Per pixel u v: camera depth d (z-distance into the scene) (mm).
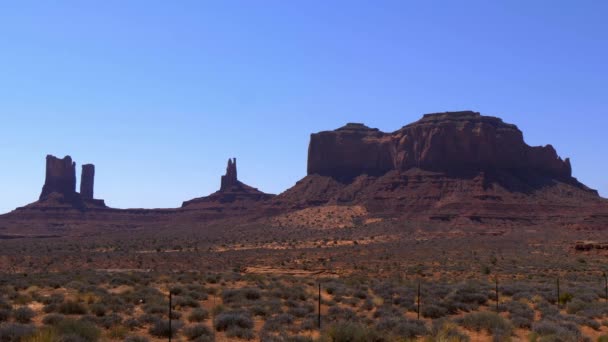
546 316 31031
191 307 34750
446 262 87688
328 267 81062
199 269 79062
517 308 34938
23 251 120438
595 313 32750
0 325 23312
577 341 24656
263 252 111938
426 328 25328
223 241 156250
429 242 127562
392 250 110312
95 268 82500
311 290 45812
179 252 115750
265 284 50656
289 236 163500
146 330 26297
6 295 36781
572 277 63969
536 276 65875
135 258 96562
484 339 25594
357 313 32719
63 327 22344
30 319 27625
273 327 26406
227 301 37562
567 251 103688
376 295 42344
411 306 34406
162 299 35562
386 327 26094
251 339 24750
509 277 65375
